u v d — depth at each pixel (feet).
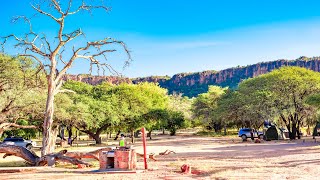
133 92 176.76
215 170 47.62
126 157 48.21
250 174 43.57
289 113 158.40
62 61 73.31
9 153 63.46
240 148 97.86
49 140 68.13
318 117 158.61
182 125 284.20
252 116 171.22
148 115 180.55
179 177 41.45
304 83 152.56
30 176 43.73
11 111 89.61
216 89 299.38
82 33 72.79
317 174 43.42
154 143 151.33
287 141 131.44
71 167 58.70
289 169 48.37
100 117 149.48
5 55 86.02
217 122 269.03
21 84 89.61
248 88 181.98
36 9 68.85
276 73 163.73
